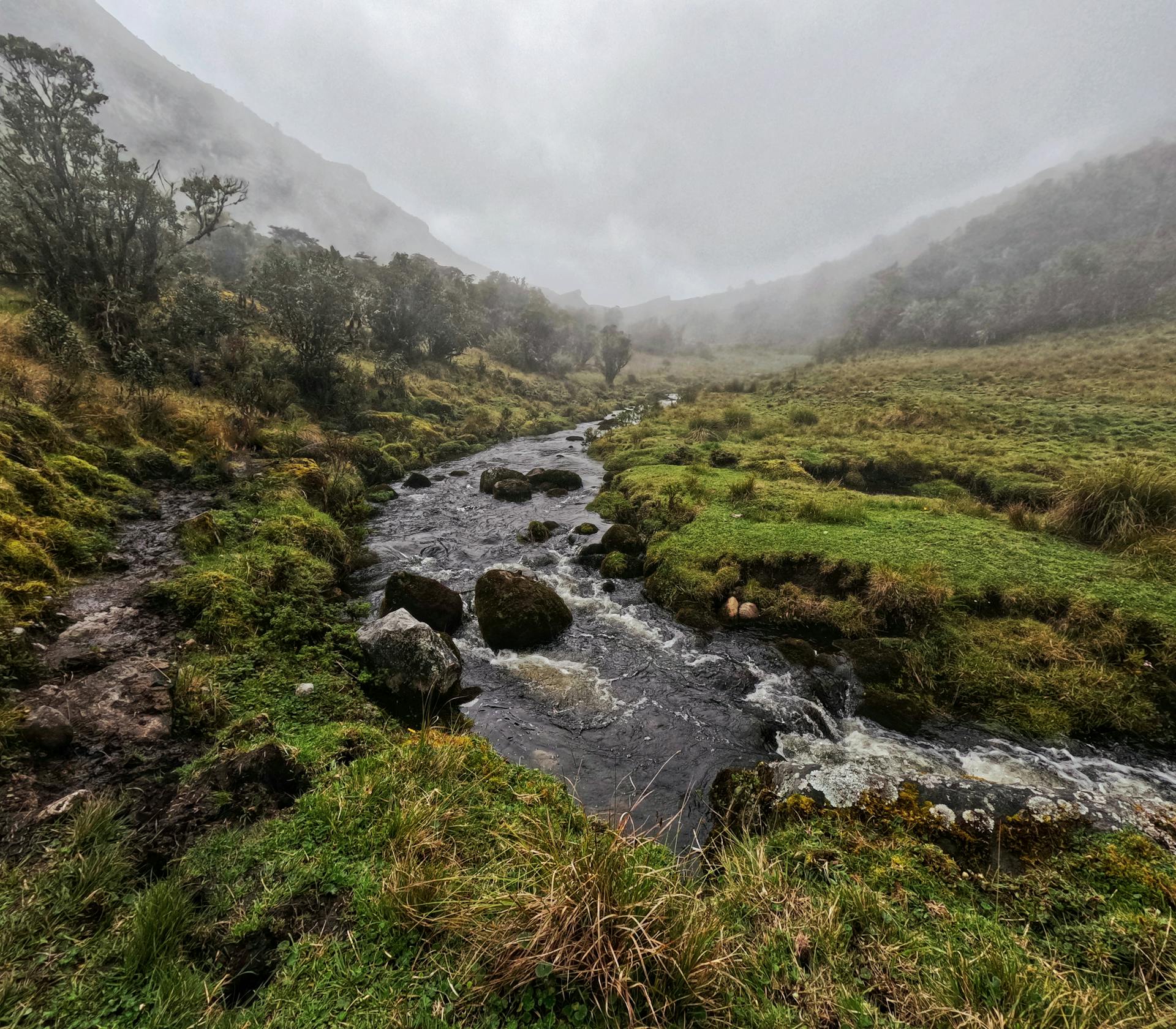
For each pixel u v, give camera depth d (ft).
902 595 21.42
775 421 66.90
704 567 26.03
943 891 9.70
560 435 78.79
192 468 32.45
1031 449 45.42
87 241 46.19
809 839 11.13
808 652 20.30
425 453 56.49
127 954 7.17
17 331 34.24
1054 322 150.20
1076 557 24.17
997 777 14.16
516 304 196.75
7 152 43.42
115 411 32.35
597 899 7.40
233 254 121.80
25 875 8.17
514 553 31.50
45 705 12.55
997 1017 6.66
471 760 12.42
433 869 8.55
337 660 17.87
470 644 21.21
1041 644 18.72
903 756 15.06
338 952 7.55
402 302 94.22
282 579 22.09
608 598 25.88
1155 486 26.40
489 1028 6.61
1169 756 14.80
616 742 15.94
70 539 20.12
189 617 18.10
